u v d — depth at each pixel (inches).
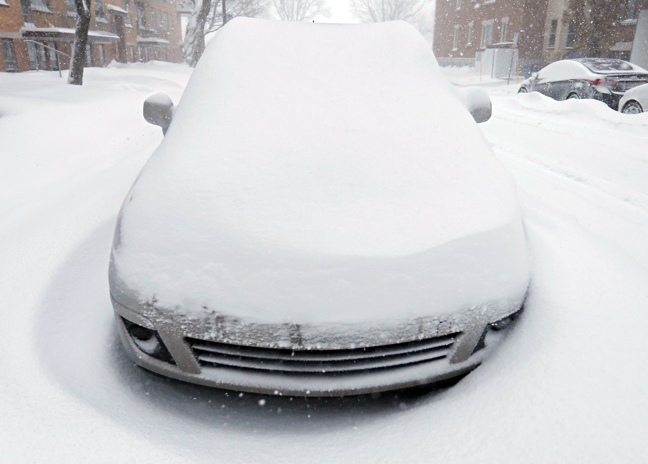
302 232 73.2
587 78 457.7
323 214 76.5
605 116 367.2
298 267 69.2
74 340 87.8
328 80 108.4
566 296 87.9
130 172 187.3
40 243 123.3
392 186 83.5
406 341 68.3
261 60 112.8
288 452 65.3
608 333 78.5
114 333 91.2
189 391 79.0
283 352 68.6
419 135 96.7
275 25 125.8
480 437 63.8
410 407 74.6
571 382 69.8
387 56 117.6
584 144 284.5
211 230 73.6
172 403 75.8
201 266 70.0
